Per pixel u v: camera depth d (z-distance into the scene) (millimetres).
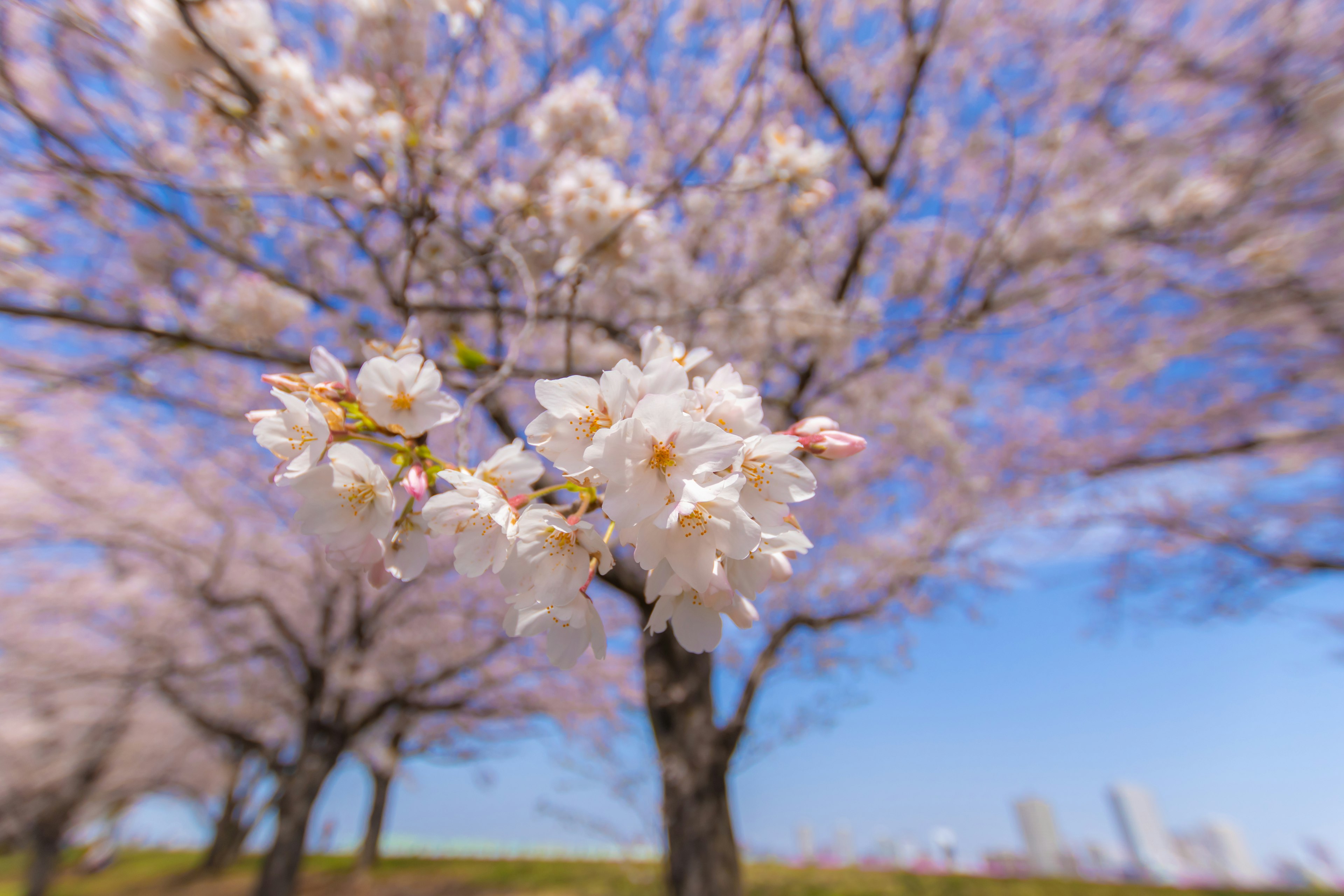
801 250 4961
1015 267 5562
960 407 5945
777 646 6270
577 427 1124
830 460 1190
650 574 1135
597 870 11703
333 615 10008
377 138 2652
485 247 3121
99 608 9117
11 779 10914
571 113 3271
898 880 9727
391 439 1277
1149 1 6145
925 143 5523
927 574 6422
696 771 5285
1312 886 8367
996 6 5977
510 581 1138
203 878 14703
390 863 13883
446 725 11531
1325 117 5523
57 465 7383
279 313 3627
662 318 3502
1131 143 6180
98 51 2955
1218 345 7051
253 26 2408
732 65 5492
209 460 7914
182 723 12562
